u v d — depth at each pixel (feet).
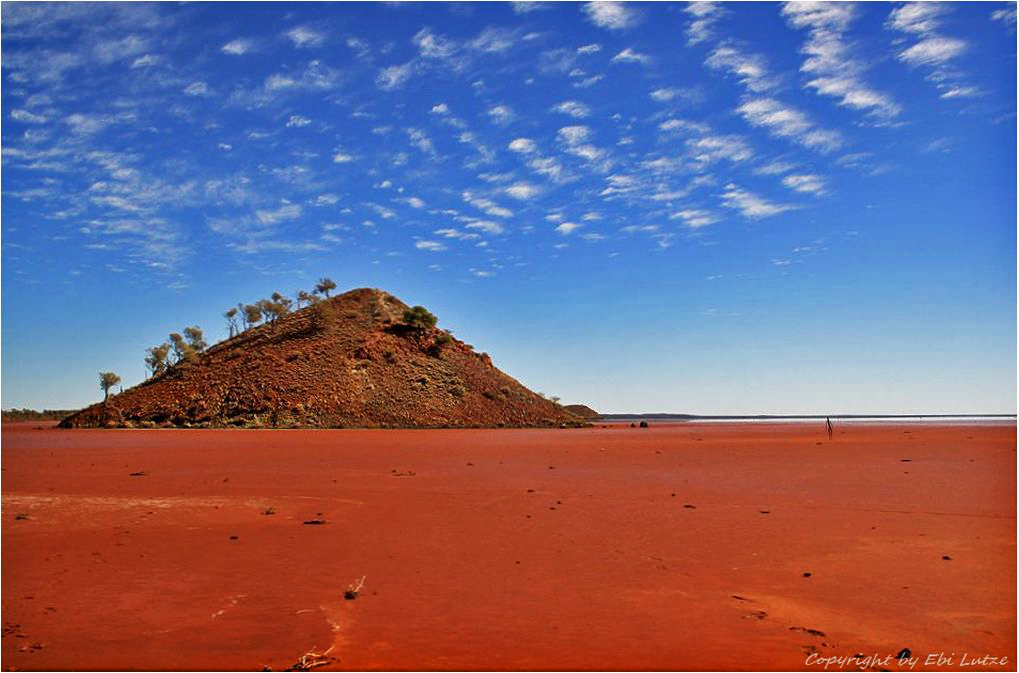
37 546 40.04
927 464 90.12
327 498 60.34
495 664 22.41
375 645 24.12
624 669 21.99
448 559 36.63
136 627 26.03
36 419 505.25
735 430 244.22
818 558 36.45
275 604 28.78
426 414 277.23
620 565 35.24
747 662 22.67
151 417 268.41
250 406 265.54
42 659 22.88
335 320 346.33
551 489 66.23
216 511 53.01
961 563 35.17
